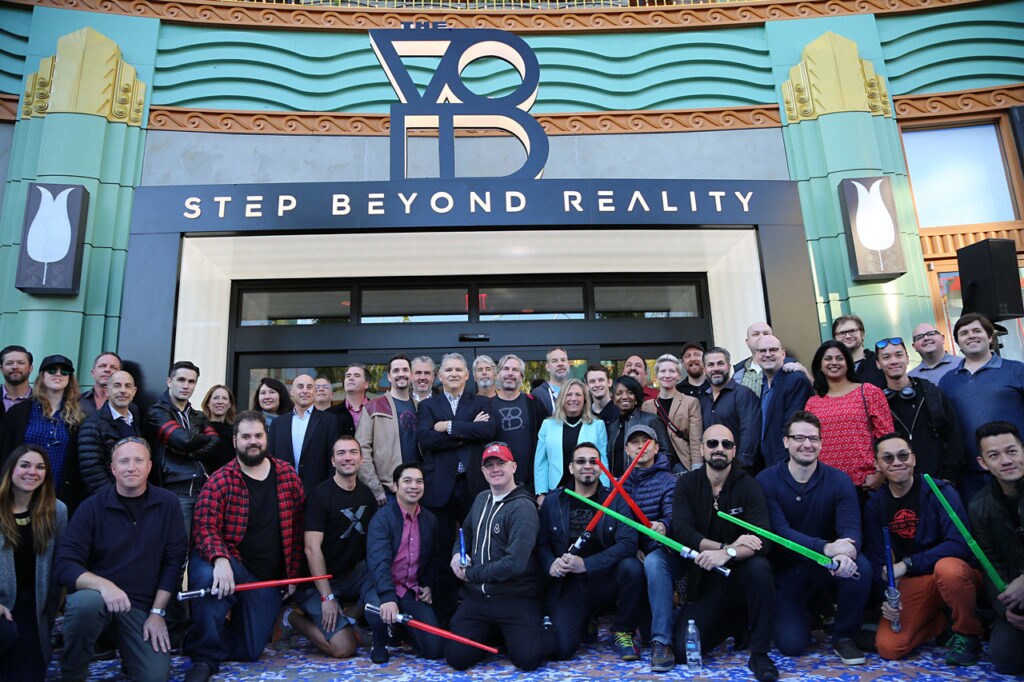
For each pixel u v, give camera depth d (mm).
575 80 6910
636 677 3084
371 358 6254
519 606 3322
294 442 4301
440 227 5367
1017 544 3107
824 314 6242
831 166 6500
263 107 6668
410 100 5652
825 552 3246
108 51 6398
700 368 4648
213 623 3217
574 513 3605
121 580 3111
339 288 6441
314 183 5434
